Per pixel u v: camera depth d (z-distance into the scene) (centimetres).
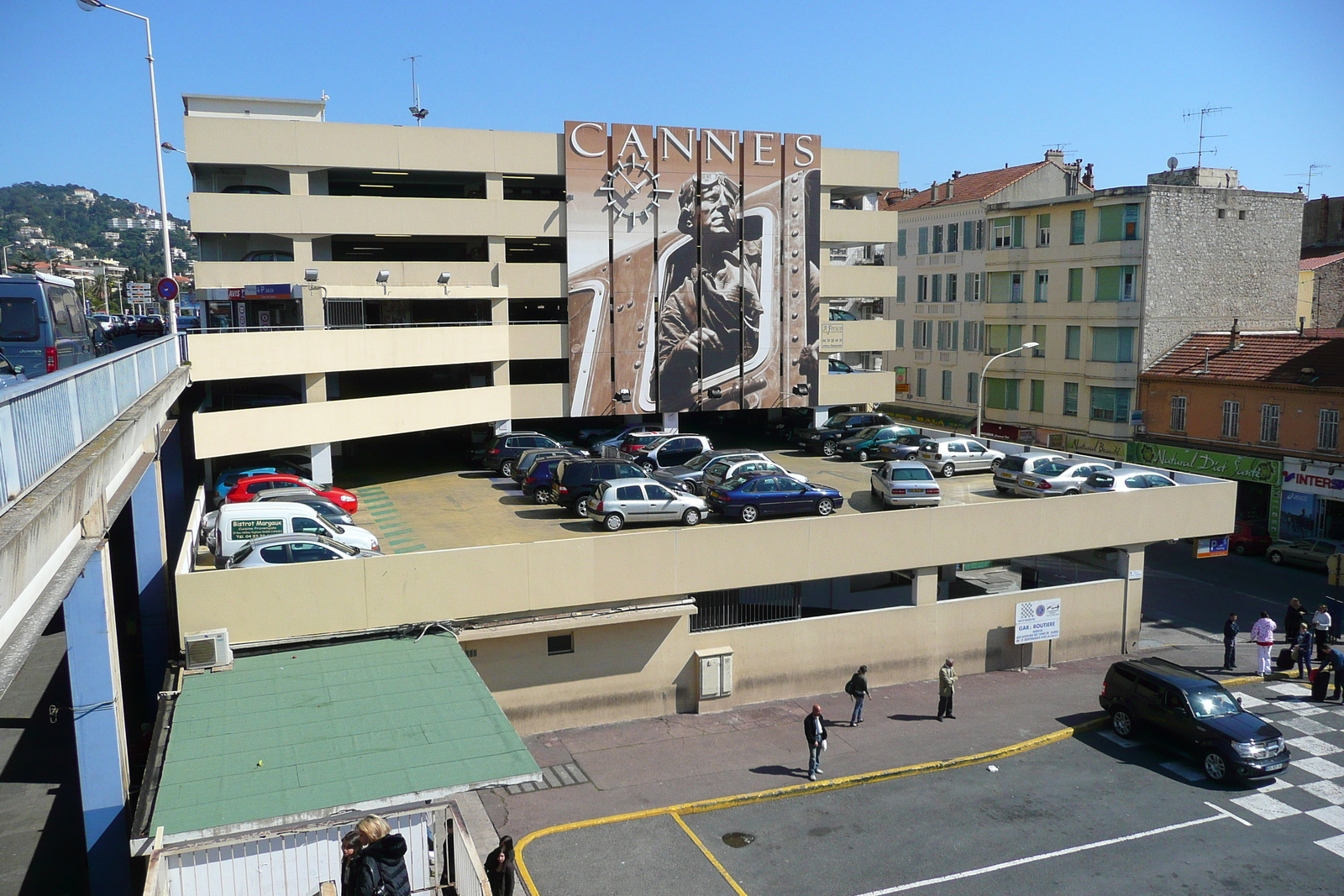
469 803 2095
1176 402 4731
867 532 2733
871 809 2105
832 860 1891
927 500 3203
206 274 3656
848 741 2447
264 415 3089
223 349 2938
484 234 3956
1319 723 2577
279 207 3641
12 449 920
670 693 2583
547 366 4847
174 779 1448
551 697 2445
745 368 4447
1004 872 1845
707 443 3909
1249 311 5062
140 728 2236
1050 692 2809
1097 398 5038
